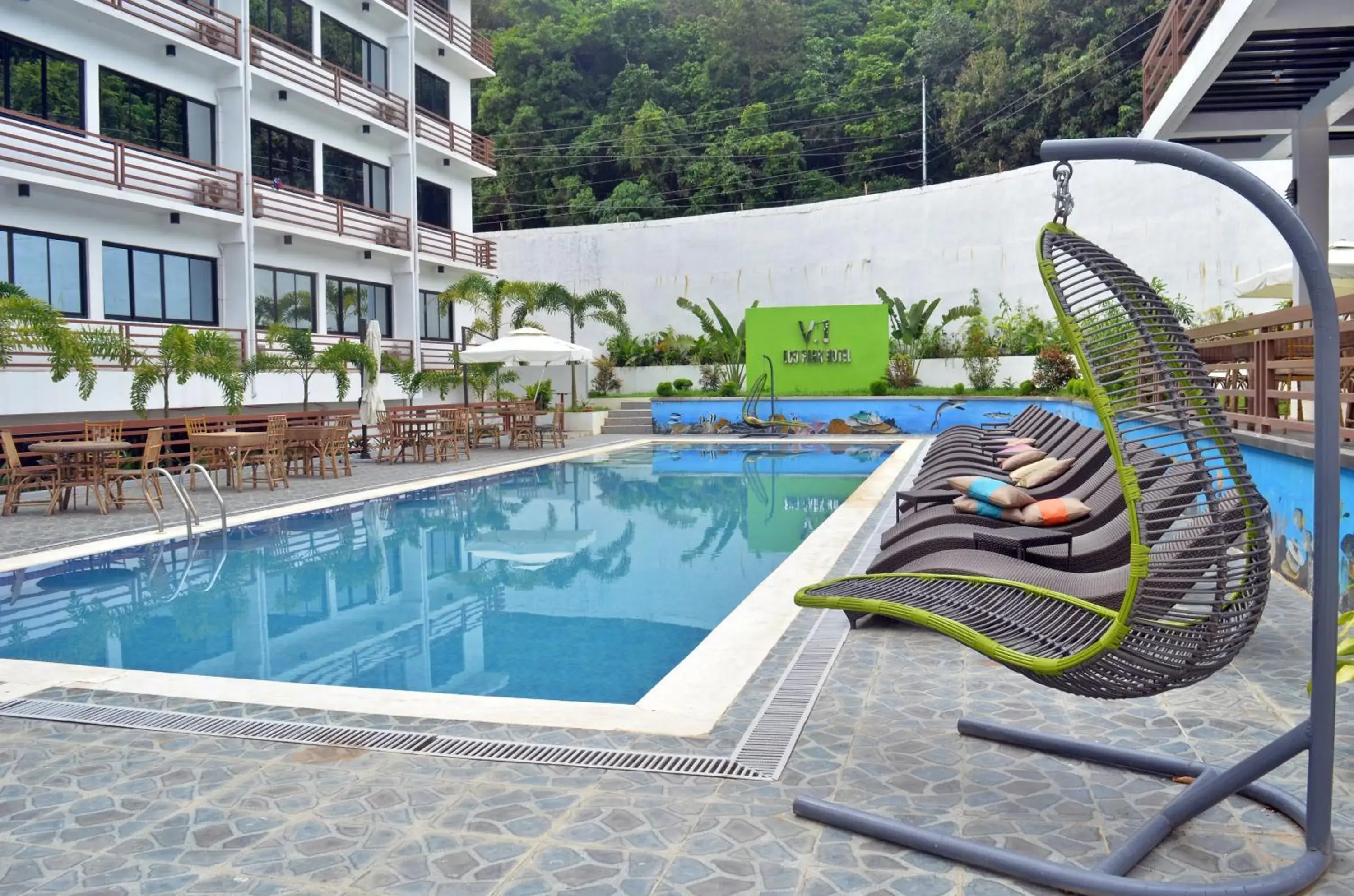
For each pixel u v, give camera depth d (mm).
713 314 34406
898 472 14188
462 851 2850
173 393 17641
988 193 29859
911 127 47188
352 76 24375
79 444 10812
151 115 19422
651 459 18469
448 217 29578
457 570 8203
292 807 3186
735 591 7273
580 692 4875
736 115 49906
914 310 29469
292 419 17938
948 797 3170
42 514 11109
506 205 51781
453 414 18562
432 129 28047
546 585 7574
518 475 15688
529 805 3164
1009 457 9156
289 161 22922
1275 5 7004
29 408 15234
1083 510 5457
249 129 20672
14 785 3402
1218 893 2434
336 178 24641
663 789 3281
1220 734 3676
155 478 11195
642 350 33188
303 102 22766
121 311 18672
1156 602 2572
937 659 4805
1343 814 2947
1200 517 2781
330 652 5711
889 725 3869
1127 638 2625
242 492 13086
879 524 9352
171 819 3100
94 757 3680
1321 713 2588
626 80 51312
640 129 49469
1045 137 41938
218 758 3646
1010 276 29531
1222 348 7852
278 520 10945
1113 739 3656
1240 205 24078
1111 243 26922
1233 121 9828
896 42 49031
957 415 23188
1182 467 3002
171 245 19453
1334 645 2576
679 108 51344
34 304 12438
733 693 4375
